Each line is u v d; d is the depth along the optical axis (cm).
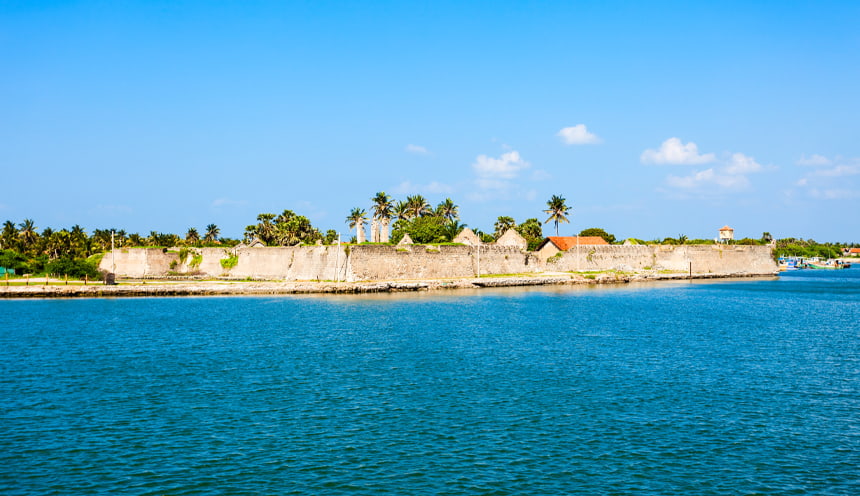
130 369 4006
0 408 3133
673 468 2427
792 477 2350
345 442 2684
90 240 17088
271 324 6084
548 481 2323
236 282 10106
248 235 16088
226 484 2297
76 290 8838
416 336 5300
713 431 2808
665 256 14262
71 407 3152
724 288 11438
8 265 11619
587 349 4691
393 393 3416
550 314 6938
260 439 2719
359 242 11688
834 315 7075
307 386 3569
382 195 14225
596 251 13238
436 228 13175
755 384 3616
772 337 5319
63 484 2291
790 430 2819
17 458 2509
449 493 2233
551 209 15350
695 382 3659
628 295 9638
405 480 2328
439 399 3300
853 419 2969
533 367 4053
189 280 10900
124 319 6500
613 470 2412
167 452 2577
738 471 2402
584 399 3297
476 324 6059
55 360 4284
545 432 2795
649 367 4059
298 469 2420
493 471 2403
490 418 2986
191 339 5162
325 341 5053
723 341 5084
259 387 3547
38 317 6669
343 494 2227
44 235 17262
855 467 2431
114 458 2516
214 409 3125
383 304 7988
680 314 7044
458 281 10356
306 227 15550
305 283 9450
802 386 3569
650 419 2966
